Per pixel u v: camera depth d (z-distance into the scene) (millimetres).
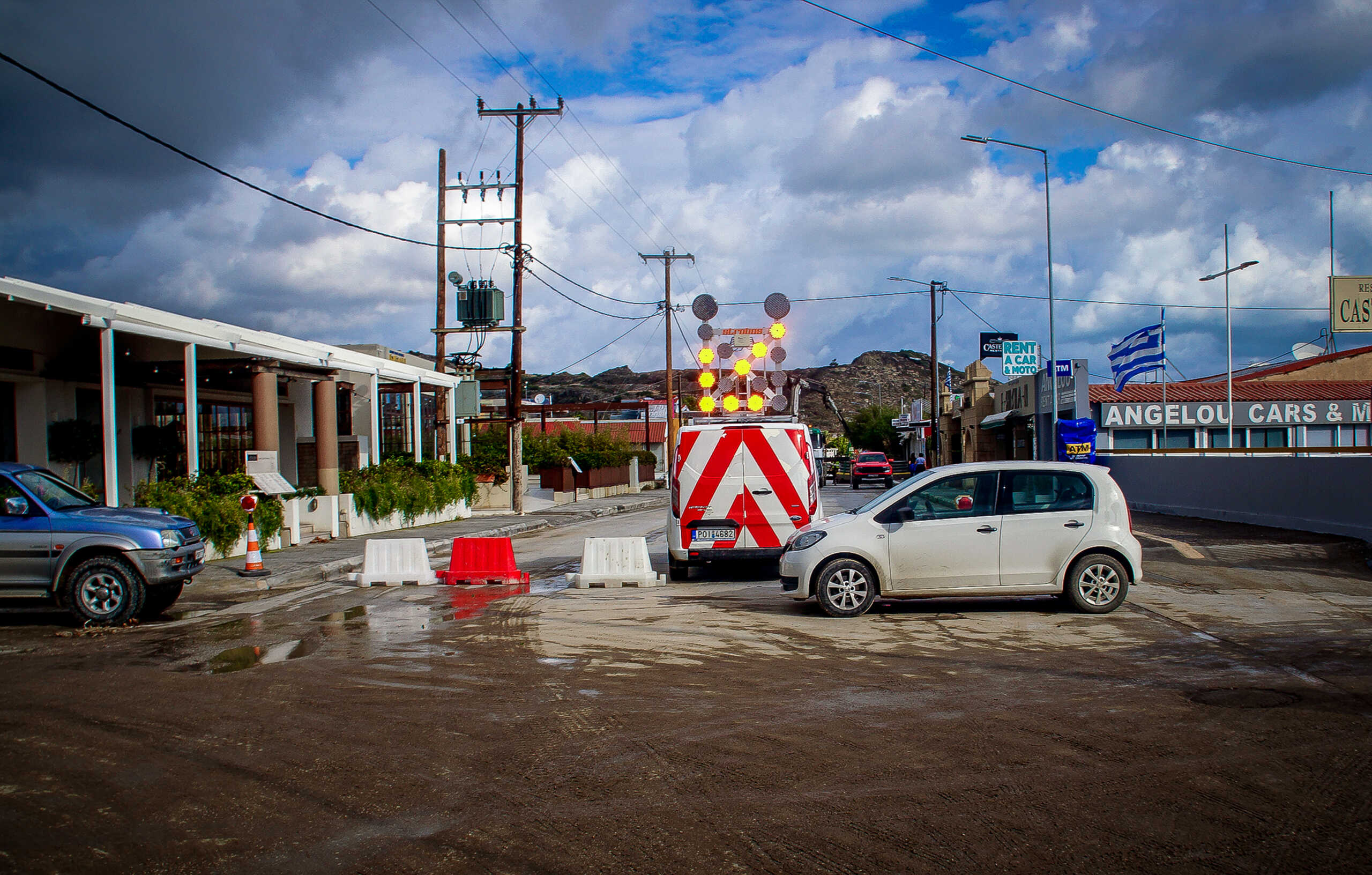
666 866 3812
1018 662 7336
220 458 22344
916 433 68062
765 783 4730
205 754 5320
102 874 3805
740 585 12547
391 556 13477
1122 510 9688
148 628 9750
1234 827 4098
